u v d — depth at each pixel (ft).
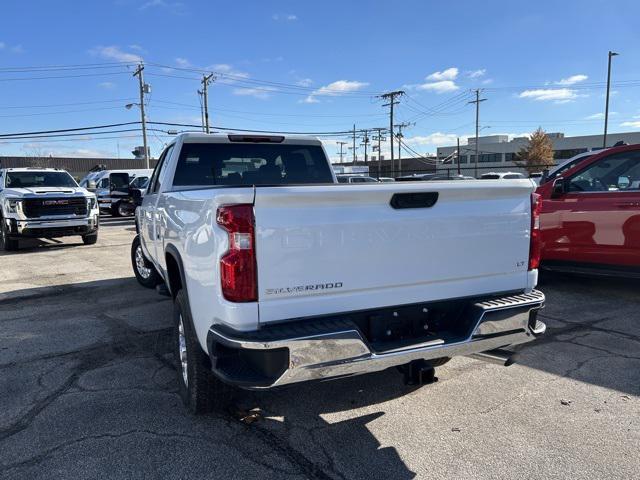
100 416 11.68
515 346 11.53
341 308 9.53
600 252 20.90
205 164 16.33
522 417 11.43
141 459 9.89
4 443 10.55
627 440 10.40
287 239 8.96
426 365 10.02
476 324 10.29
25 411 11.98
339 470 9.52
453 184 10.25
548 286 23.86
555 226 22.12
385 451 10.13
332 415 11.62
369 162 282.77
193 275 10.29
